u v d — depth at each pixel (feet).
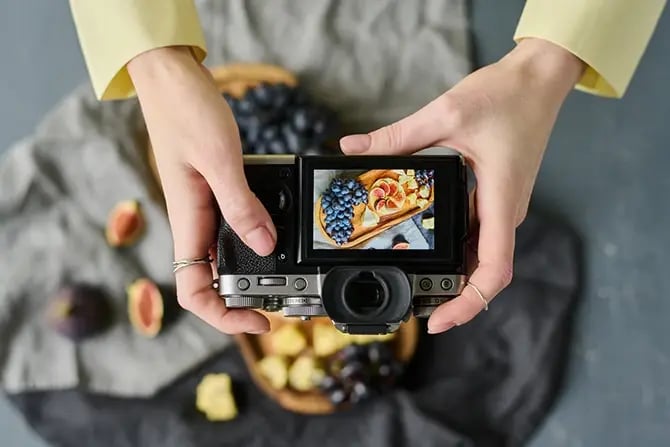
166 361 3.48
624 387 3.44
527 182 1.96
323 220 1.83
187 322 3.51
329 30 3.64
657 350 3.45
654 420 3.42
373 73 3.61
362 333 1.80
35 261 3.53
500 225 1.89
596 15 2.00
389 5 3.65
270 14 3.66
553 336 3.40
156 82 1.95
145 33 1.95
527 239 3.48
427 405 3.38
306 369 3.34
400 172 1.84
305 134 3.31
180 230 1.93
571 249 3.47
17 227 3.55
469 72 3.58
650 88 3.61
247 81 3.52
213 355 3.48
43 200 3.56
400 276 1.79
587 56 2.02
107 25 1.98
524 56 2.02
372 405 3.42
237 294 1.85
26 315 3.52
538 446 3.42
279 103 3.33
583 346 3.47
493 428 3.38
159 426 3.44
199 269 1.93
